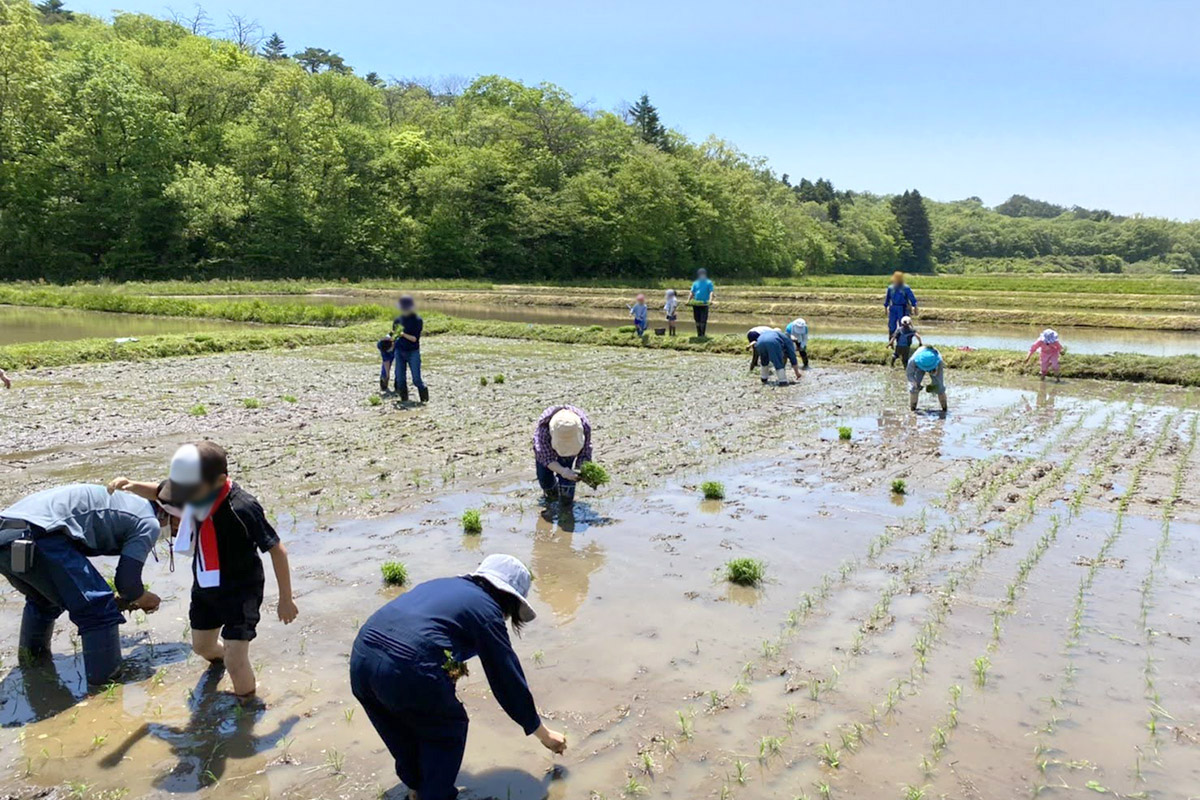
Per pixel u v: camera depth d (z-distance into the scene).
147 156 57.19
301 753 4.65
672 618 6.45
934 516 9.06
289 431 12.84
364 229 66.56
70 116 55.81
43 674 5.48
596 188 74.81
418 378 15.68
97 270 54.41
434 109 96.12
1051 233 178.50
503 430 13.10
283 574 5.12
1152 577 7.32
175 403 14.92
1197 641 6.11
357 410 14.70
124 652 5.79
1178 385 18.67
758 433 13.25
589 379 18.94
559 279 73.44
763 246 95.62
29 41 54.59
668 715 5.08
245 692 5.15
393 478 10.26
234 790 4.31
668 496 9.73
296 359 21.61
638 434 13.08
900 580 7.23
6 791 4.26
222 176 59.75
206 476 4.47
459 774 4.48
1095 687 5.44
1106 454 11.95
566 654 5.85
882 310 40.00
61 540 5.17
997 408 15.76
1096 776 4.50
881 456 11.73
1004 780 4.46
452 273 69.44
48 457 10.90
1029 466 11.20
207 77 65.12
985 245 176.25
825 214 140.00
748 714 5.09
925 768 4.54
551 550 7.89
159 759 4.57
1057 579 7.27
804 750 4.73
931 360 14.84
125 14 82.94
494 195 71.00
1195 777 4.50
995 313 36.16
